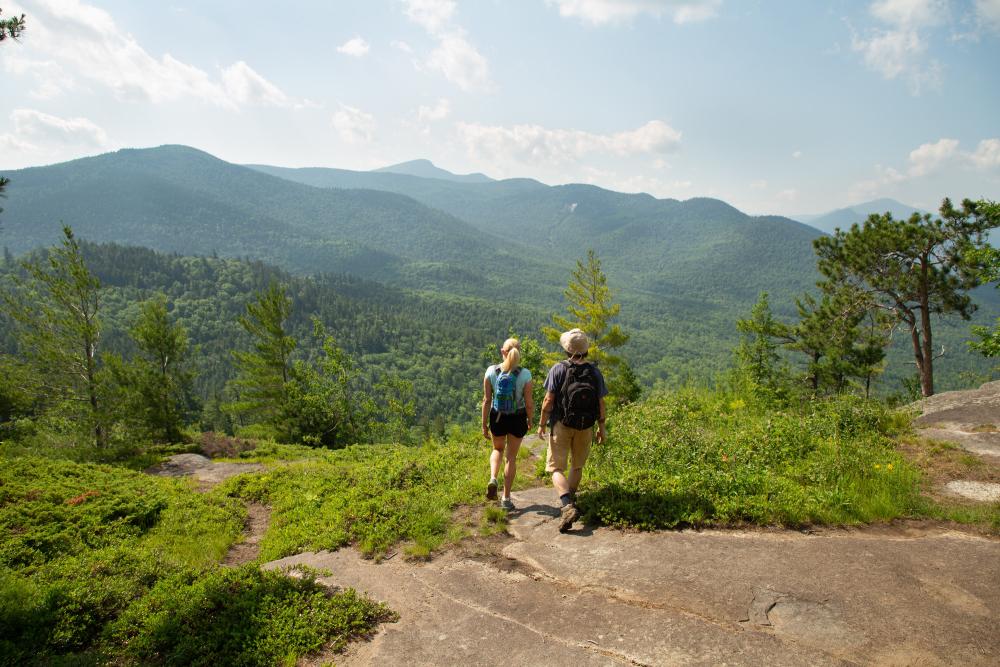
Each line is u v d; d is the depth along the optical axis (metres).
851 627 3.29
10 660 3.63
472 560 4.71
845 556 4.27
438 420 63.94
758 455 6.97
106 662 3.64
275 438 25.67
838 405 9.63
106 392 20.98
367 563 4.89
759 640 3.21
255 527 7.39
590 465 6.91
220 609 4.10
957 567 4.04
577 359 5.30
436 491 6.66
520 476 7.09
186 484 10.05
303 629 3.66
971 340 17.39
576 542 4.85
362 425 28.42
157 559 5.28
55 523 6.45
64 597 4.30
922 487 6.28
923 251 20.34
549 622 3.61
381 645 3.51
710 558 4.31
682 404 11.75
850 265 22.81
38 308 20.34
